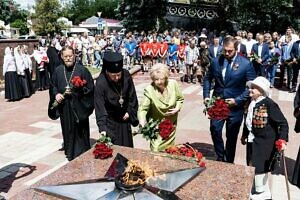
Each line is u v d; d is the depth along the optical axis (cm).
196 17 2678
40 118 924
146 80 1532
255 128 452
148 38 1989
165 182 326
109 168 358
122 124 488
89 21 5247
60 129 825
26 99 1181
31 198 306
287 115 916
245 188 316
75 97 594
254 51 1152
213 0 2548
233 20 2486
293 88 1188
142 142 718
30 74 1241
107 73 454
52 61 862
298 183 517
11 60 1141
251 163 461
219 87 523
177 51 1705
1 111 1014
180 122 862
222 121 524
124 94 476
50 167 607
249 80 507
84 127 616
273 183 530
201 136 759
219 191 311
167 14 2822
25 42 1564
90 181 332
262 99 449
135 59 1878
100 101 462
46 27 4394
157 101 459
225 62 512
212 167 359
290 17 2325
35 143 730
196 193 307
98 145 388
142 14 2859
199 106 1023
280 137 433
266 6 2294
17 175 575
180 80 1489
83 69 608
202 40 1432
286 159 620
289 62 1181
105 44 2017
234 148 538
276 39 1460
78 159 383
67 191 313
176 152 392
